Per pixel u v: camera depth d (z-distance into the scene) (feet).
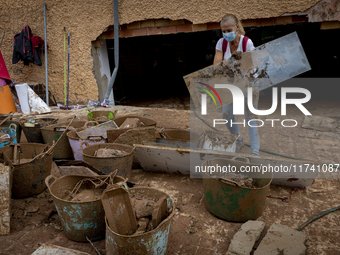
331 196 10.61
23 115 23.40
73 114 23.41
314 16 19.70
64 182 9.17
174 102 30.37
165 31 23.68
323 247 7.97
